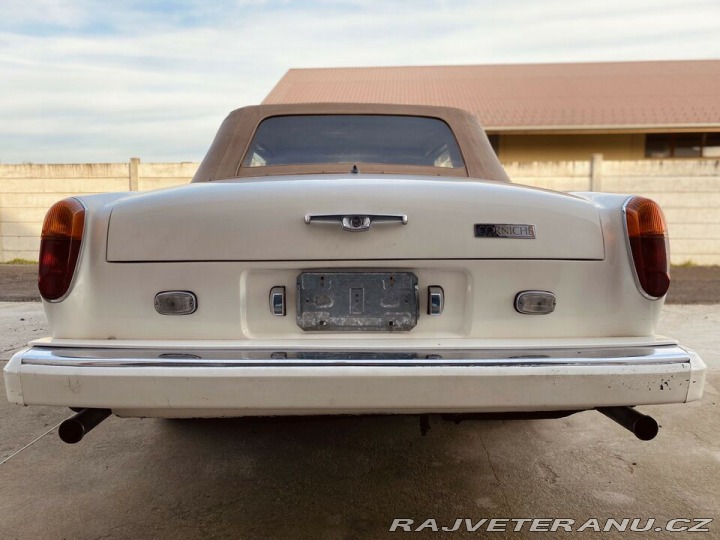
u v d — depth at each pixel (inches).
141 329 63.4
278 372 55.7
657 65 645.3
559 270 64.0
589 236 64.7
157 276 63.1
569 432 104.4
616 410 61.3
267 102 510.6
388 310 63.3
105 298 63.4
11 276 331.0
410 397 55.9
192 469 89.7
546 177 362.6
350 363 56.2
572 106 491.2
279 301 63.1
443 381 55.9
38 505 78.6
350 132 94.3
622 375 57.1
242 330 63.0
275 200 63.0
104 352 58.5
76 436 58.2
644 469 89.4
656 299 64.8
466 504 79.2
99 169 380.2
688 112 458.9
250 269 62.8
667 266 64.9
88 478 86.7
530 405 56.6
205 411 57.9
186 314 63.1
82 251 63.4
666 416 111.3
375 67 663.8
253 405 55.9
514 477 87.0
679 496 81.0
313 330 63.3
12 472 88.6
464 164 93.4
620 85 557.3
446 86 572.1
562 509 77.8
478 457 94.0
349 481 85.8
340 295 63.1
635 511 77.1
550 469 89.6
